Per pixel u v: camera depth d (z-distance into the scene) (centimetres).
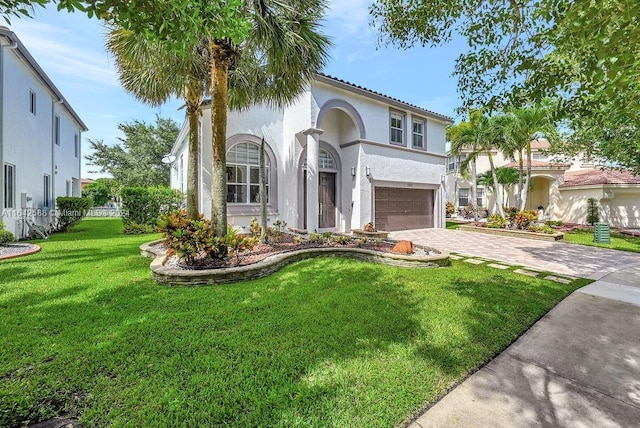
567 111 496
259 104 1090
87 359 301
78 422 222
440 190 1731
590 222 1970
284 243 898
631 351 353
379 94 1384
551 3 352
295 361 305
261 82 895
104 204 3431
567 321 436
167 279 543
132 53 704
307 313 427
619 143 1074
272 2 617
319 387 265
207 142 1152
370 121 1409
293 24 668
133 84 893
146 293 501
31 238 1138
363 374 286
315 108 1218
